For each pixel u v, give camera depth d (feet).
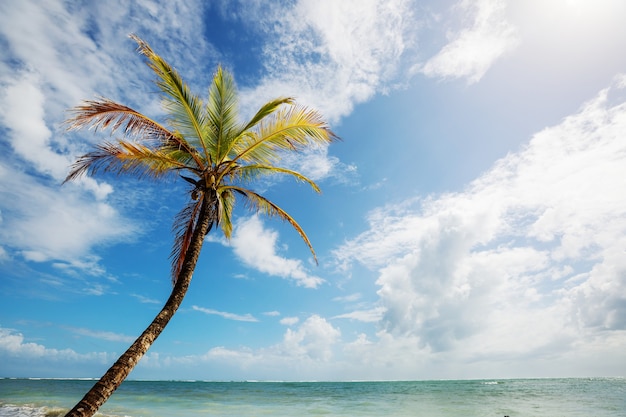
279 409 76.74
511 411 72.38
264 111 27.84
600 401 89.97
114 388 17.90
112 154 25.22
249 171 31.50
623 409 73.00
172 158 27.78
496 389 145.79
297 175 32.04
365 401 97.40
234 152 30.14
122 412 65.46
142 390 137.59
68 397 85.40
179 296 22.74
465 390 142.61
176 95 26.43
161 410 70.03
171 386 177.06
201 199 29.30
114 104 23.62
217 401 92.94
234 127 28.63
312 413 70.54
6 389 115.14
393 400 100.01
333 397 110.42
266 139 29.19
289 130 28.89
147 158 26.22
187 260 24.22
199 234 25.44
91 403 16.80
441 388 160.15
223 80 27.96
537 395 111.65
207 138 28.55
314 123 28.60
